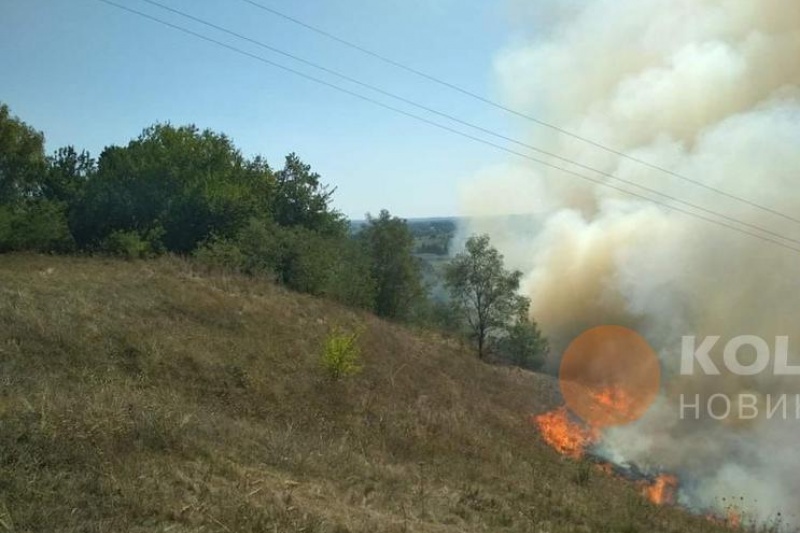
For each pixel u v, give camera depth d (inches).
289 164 1393.9
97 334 551.5
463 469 452.1
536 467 540.1
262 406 526.9
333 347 640.4
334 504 303.3
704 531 444.1
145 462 293.7
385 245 1183.6
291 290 958.4
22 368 453.4
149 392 465.4
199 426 369.4
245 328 696.4
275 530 250.5
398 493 350.0
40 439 284.5
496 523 336.5
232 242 1027.9
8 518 217.0
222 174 1210.0
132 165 1128.8
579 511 399.5
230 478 303.7
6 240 896.3
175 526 239.1
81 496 245.9
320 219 1402.6
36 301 592.7
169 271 840.3
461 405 716.7
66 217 1083.3
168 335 598.5
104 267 809.5
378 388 663.1
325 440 453.4
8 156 1156.5
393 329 941.2
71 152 1248.2
